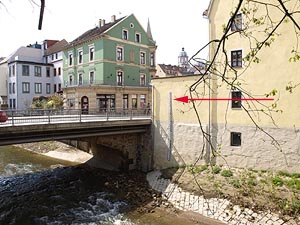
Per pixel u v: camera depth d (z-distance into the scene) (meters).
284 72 14.57
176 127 18.92
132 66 35.75
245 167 15.80
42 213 13.59
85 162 23.56
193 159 17.94
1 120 14.88
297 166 14.09
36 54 51.94
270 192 12.77
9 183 18.11
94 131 17.20
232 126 16.38
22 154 27.36
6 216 13.23
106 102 31.86
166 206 14.08
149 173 19.61
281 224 10.88
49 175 20.02
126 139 20.69
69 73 37.78
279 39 14.71
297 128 14.18
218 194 13.70
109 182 18.27
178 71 58.56
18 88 44.38
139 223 12.41
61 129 15.01
